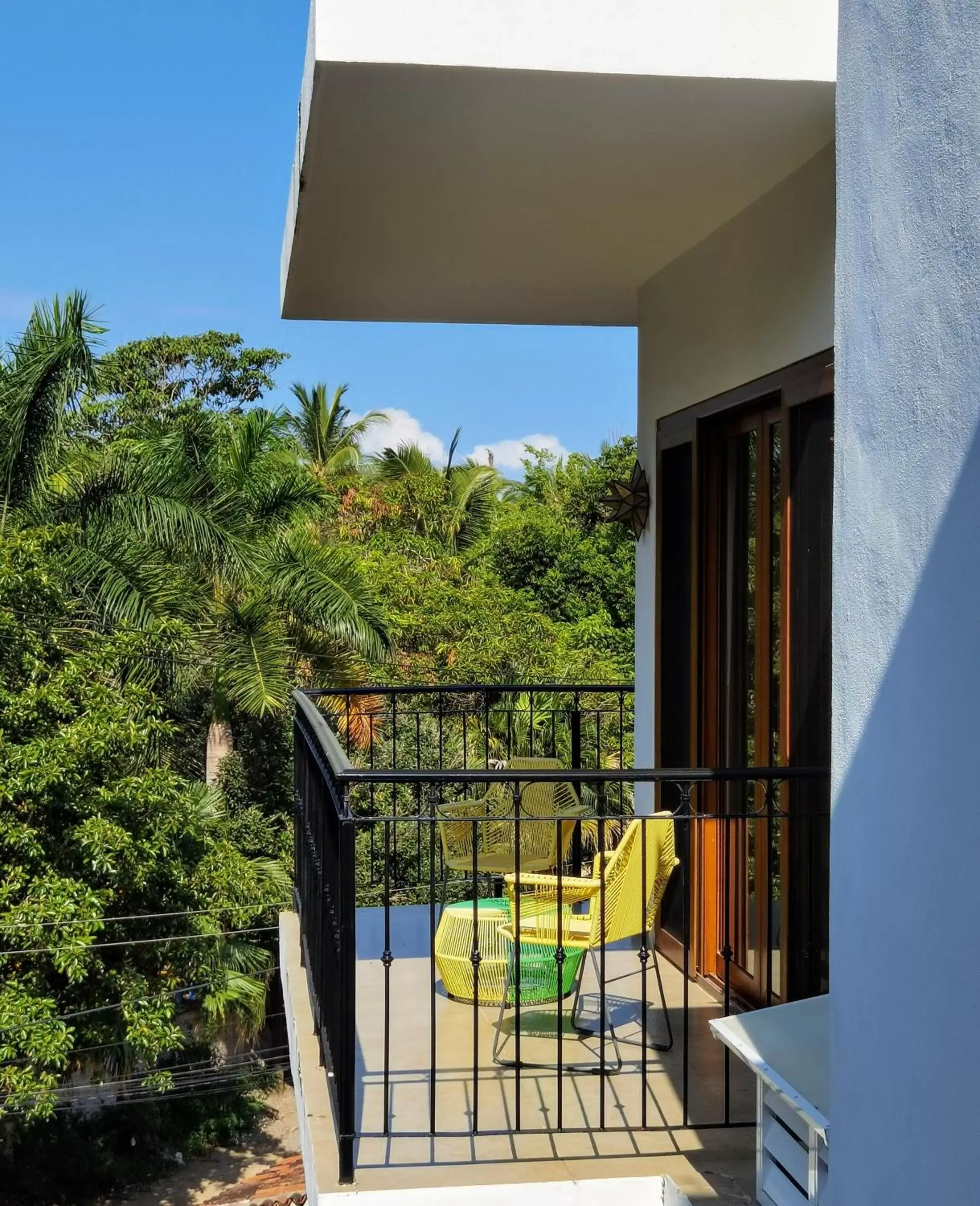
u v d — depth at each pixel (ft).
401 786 50.55
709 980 16.56
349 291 19.66
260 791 55.11
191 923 43.42
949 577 6.69
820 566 13.82
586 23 10.88
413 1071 13.15
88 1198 47.09
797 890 14.34
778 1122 9.57
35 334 48.32
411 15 10.72
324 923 12.52
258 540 55.01
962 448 6.58
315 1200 10.84
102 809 40.09
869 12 7.87
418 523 94.79
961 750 6.53
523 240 16.75
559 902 11.18
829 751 13.58
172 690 49.37
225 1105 51.52
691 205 15.26
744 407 16.05
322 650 53.67
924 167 7.08
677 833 17.70
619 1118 11.85
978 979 6.33
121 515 48.52
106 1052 43.83
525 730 55.47
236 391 101.76
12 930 37.63
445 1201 10.15
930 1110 6.84
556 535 85.51
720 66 11.03
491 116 12.00
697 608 17.42
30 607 42.34
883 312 7.60
